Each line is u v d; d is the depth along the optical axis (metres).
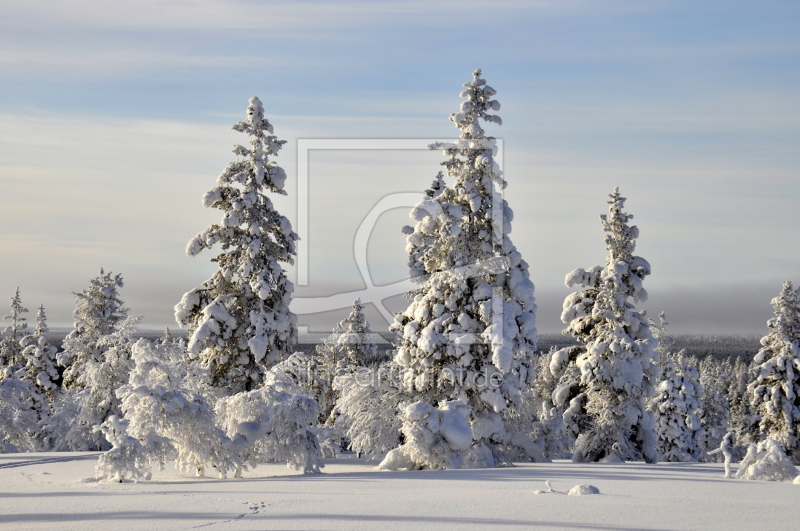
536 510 9.80
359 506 10.29
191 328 30.72
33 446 42.62
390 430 27.78
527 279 27.81
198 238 30.23
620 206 33.62
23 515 9.48
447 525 8.48
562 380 35.75
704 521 8.81
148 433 17.05
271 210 31.30
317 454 19.67
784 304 42.53
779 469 16.38
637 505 10.34
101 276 48.56
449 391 27.08
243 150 31.23
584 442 32.72
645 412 32.38
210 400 20.19
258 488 13.55
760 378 42.66
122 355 39.50
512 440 28.34
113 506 10.46
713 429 61.38
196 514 9.50
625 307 33.00
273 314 30.62
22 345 55.09
